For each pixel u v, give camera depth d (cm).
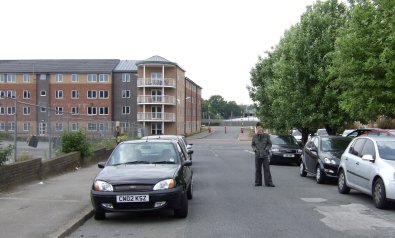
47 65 7794
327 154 1516
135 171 908
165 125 7481
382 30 1547
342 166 1267
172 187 870
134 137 4362
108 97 7625
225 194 1262
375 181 1043
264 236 756
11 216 880
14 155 1323
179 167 953
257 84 3831
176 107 7531
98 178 892
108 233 796
